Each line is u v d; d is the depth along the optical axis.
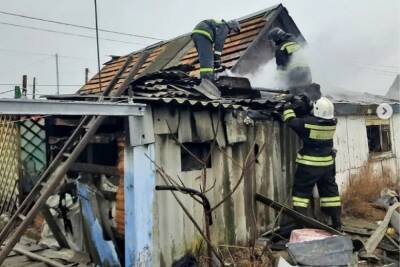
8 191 7.30
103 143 5.05
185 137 4.70
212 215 5.07
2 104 2.71
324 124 5.45
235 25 7.47
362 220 6.89
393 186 8.92
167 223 4.48
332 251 4.62
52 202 5.39
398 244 5.46
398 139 9.88
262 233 5.79
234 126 5.34
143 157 4.17
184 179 4.77
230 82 6.21
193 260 4.63
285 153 6.36
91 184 4.88
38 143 6.76
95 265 4.48
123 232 4.43
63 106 3.10
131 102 3.88
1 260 3.11
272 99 6.15
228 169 5.31
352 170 8.34
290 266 4.39
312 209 6.57
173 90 5.44
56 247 5.10
